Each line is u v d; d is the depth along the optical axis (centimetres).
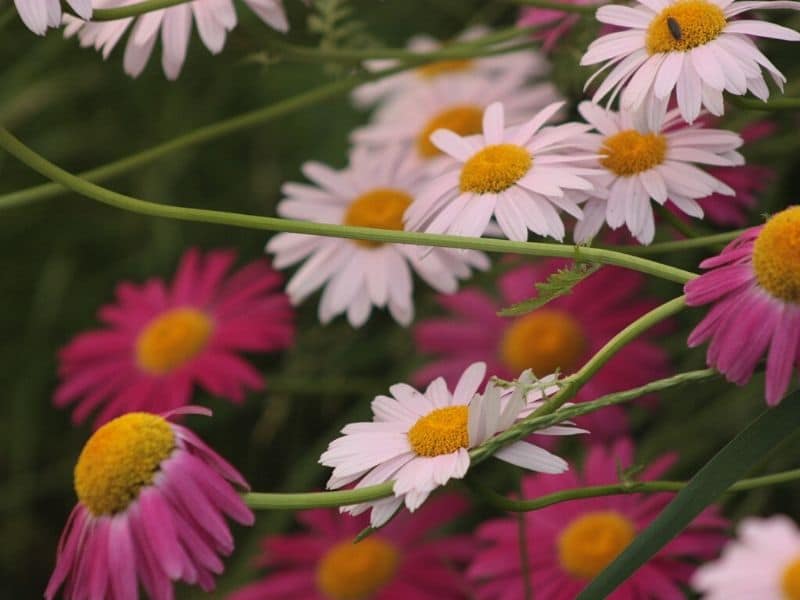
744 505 108
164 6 97
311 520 115
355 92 125
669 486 91
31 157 95
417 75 122
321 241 110
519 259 114
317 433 124
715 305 89
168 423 92
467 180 97
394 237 93
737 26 93
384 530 114
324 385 119
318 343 122
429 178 111
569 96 112
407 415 92
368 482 90
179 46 101
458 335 117
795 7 93
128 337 118
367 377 124
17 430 126
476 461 90
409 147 116
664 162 96
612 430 109
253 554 119
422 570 112
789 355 88
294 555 114
